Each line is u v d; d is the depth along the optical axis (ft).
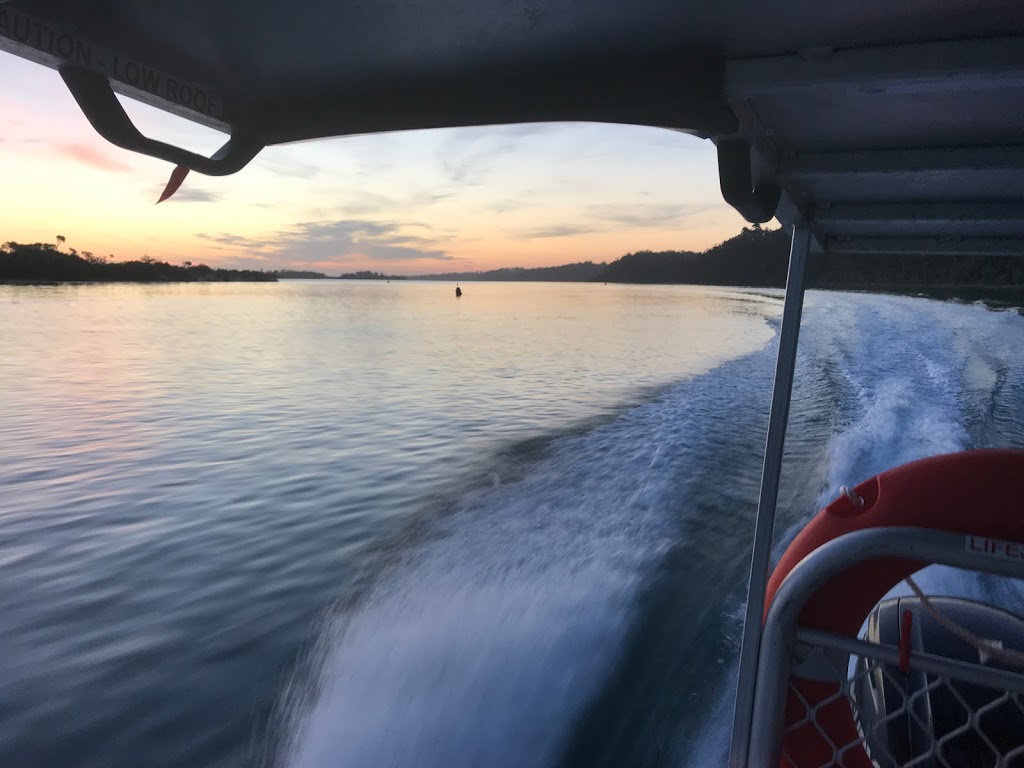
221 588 16.94
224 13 3.05
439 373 58.29
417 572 17.06
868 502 3.84
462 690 11.61
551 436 32.73
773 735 3.92
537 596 14.97
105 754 11.12
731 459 26.48
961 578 14.35
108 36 3.25
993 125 4.23
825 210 5.80
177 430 35.91
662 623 13.58
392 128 3.93
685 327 110.93
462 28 3.18
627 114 3.59
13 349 73.31
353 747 10.52
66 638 14.65
